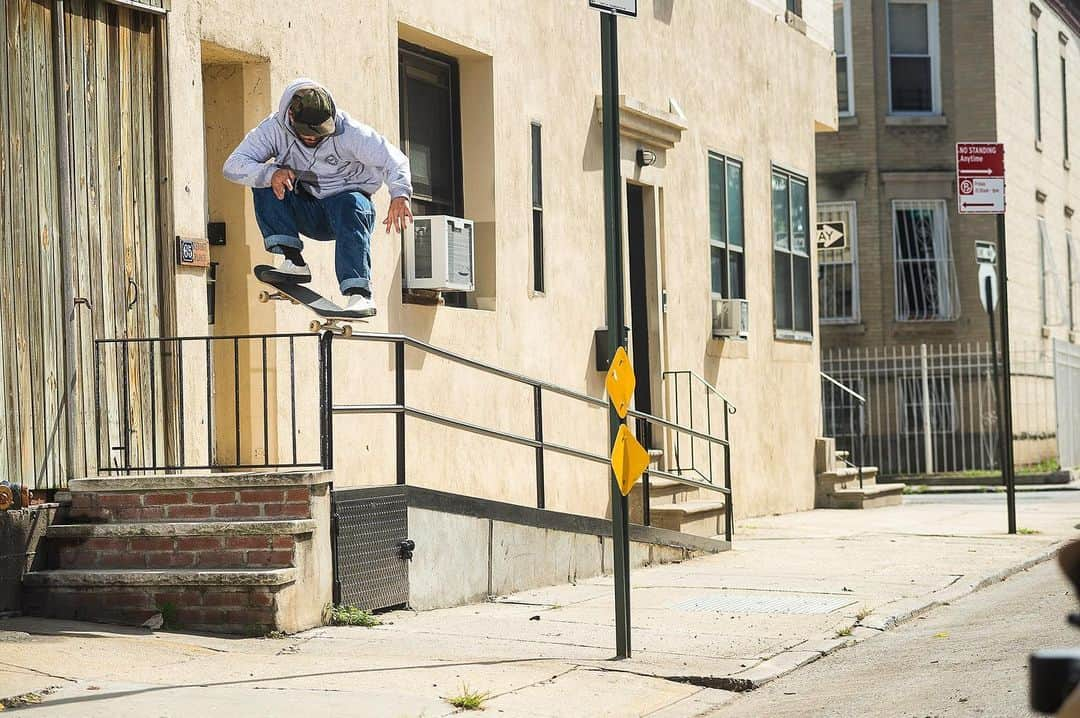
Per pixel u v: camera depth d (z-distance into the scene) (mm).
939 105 29062
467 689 7480
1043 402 31047
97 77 9516
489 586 11195
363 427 11664
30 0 9070
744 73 19281
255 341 10781
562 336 14812
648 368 16531
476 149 13734
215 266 10906
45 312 9070
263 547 8992
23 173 8961
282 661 8102
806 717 7012
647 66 16656
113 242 9562
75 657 7836
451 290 12523
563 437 14758
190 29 10180
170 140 9953
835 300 28859
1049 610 10148
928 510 20328
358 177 9617
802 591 11531
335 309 9336
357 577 9648
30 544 9039
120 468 9344
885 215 28781
